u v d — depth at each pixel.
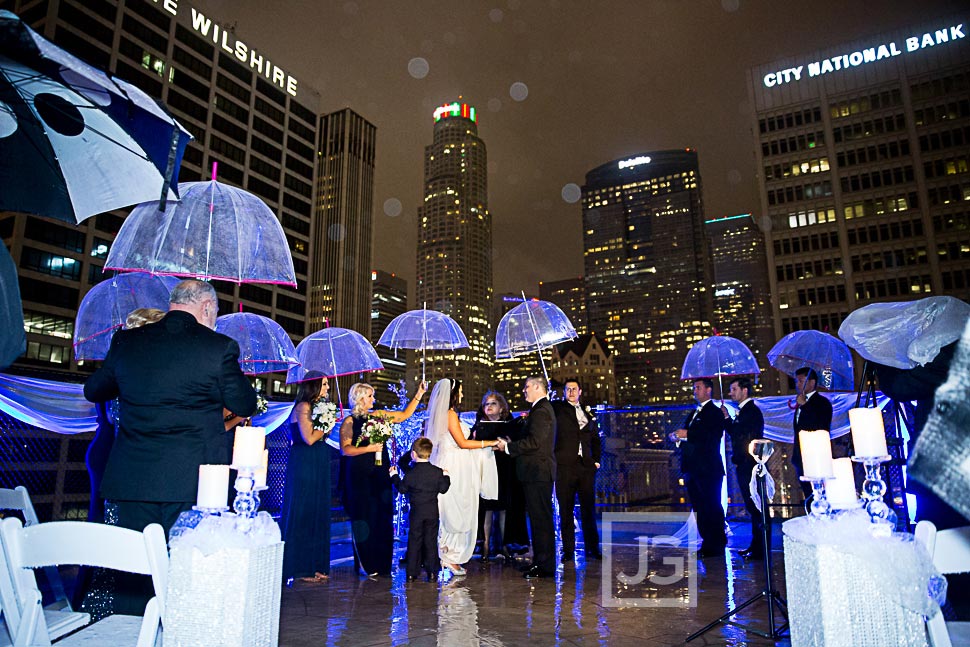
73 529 2.33
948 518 4.10
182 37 92.44
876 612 2.22
